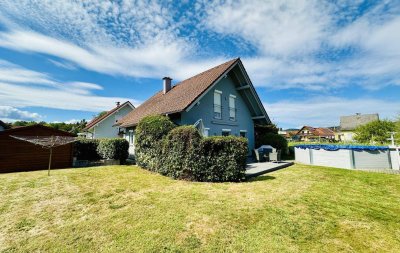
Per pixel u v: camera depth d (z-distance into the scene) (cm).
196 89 1402
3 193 665
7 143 1150
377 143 2258
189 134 870
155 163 1038
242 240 362
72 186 755
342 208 519
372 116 4884
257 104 1778
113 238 370
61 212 497
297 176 939
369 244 353
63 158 1338
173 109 1271
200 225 420
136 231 395
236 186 744
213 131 1487
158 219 449
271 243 352
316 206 531
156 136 1041
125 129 2039
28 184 791
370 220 448
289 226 416
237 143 841
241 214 476
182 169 870
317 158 1377
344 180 852
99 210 509
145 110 1814
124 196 626
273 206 529
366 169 1152
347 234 386
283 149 1909
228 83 1677
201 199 588
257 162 1391
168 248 337
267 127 2050
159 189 706
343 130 5084
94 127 2800
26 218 461
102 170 1131
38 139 1128
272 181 830
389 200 588
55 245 348
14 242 359
